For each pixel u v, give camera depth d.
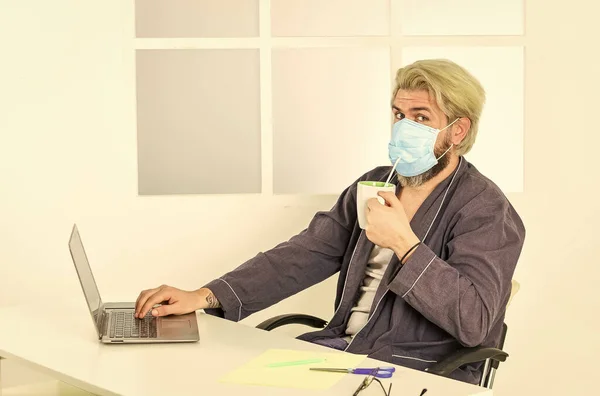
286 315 2.61
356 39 3.13
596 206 3.16
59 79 3.07
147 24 3.24
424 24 3.31
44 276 3.12
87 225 3.12
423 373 1.80
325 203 3.17
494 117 3.36
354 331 2.52
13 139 3.07
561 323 3.20
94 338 2.13
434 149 2.41
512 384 3.21
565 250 3.17
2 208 3.08
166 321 2.29
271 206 3.16
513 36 3.11
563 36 3.12
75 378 1.79
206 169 3.30
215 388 1.71
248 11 3.24
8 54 3.04
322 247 2.67
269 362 1.89
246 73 3.28
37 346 2.05
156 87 3.27
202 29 3.25
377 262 2.54
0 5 3.02
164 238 3.14
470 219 2.32
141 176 3.29
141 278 3.15
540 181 3.14
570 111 3.14
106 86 3.09
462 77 2.40
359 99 3.34
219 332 2.19
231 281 2.54
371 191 2.26
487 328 2.18
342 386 1.71
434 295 2.16
